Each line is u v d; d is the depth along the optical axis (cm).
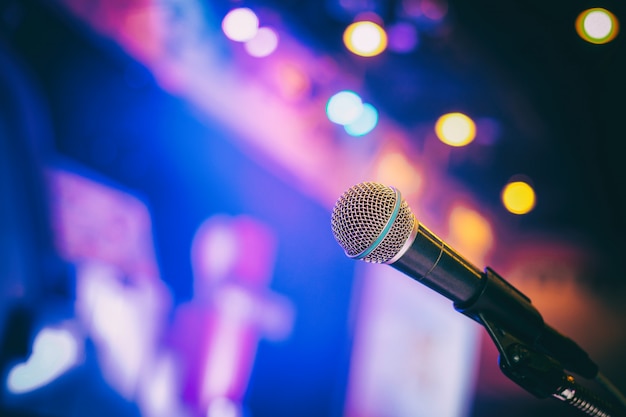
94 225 413
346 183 550
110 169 422
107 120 421
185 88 459
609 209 614
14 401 375
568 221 636
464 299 110
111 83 423
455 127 543
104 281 417
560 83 515
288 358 521
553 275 642
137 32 432
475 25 481
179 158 459
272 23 479
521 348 111
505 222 644
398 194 103
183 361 456
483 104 550
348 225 103
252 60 485
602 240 632
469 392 632
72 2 396
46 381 388
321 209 543
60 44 395
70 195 402
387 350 583
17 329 377
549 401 619
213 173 477
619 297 626
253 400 501
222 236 483
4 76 370
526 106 542
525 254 649
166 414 446
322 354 542
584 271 637
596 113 536
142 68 436
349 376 557
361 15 470
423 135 576
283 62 496
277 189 514
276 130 508
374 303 575
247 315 494
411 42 489
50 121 392
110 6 416
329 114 508
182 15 449
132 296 431
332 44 499
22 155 379
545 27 473
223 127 481
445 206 605
